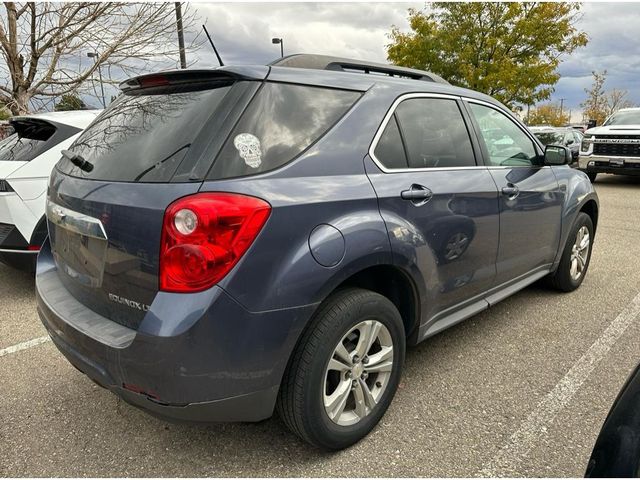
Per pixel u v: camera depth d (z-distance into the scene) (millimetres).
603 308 4078
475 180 2957
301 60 2547
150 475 2225
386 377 2488
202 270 1825
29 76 7523
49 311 2352
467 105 3188
